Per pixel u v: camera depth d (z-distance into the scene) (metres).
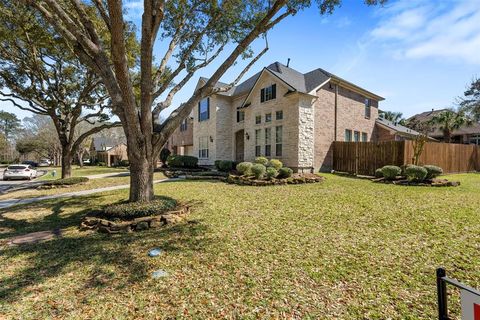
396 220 5.41
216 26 8.07
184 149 28.31
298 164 13.91
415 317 2.42
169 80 7.45
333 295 2.81
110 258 3.91
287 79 15.16
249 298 2.80
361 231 4.80
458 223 5.12
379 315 2.46
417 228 4.88
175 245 4.36
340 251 3.93
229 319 2.48
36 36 10.17
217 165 17.39
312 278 3.17
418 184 10.12
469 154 16.75
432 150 14.12
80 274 3.43
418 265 3.42
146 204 5.88
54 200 9.19
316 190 9.31
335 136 15.96
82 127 37.59
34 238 4.95
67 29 5.73
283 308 2.61
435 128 27.59
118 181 14.57
